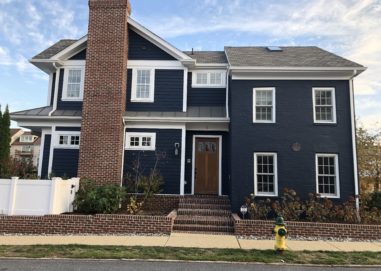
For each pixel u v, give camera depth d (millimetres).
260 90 13570
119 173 13617
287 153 13047
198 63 15891
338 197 12633
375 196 12836
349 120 13133
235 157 13078
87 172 13352
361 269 6617
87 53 14305
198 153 15172
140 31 15445
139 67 15492
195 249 7973
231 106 13602
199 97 15992
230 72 13516
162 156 14234
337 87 13352
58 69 15703
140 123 14477
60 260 6793
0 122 20609
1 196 10477
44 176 14672
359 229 9680
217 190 14836
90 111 13859
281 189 12797
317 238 9648
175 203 13555
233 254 7527
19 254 7176
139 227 9930
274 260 7094
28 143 52906
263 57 14703
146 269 6316
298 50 16188
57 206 10625
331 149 12992
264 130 13219
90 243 8484
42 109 15383
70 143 14711
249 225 9859
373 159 23922
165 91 15367
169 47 15266
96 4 14688
